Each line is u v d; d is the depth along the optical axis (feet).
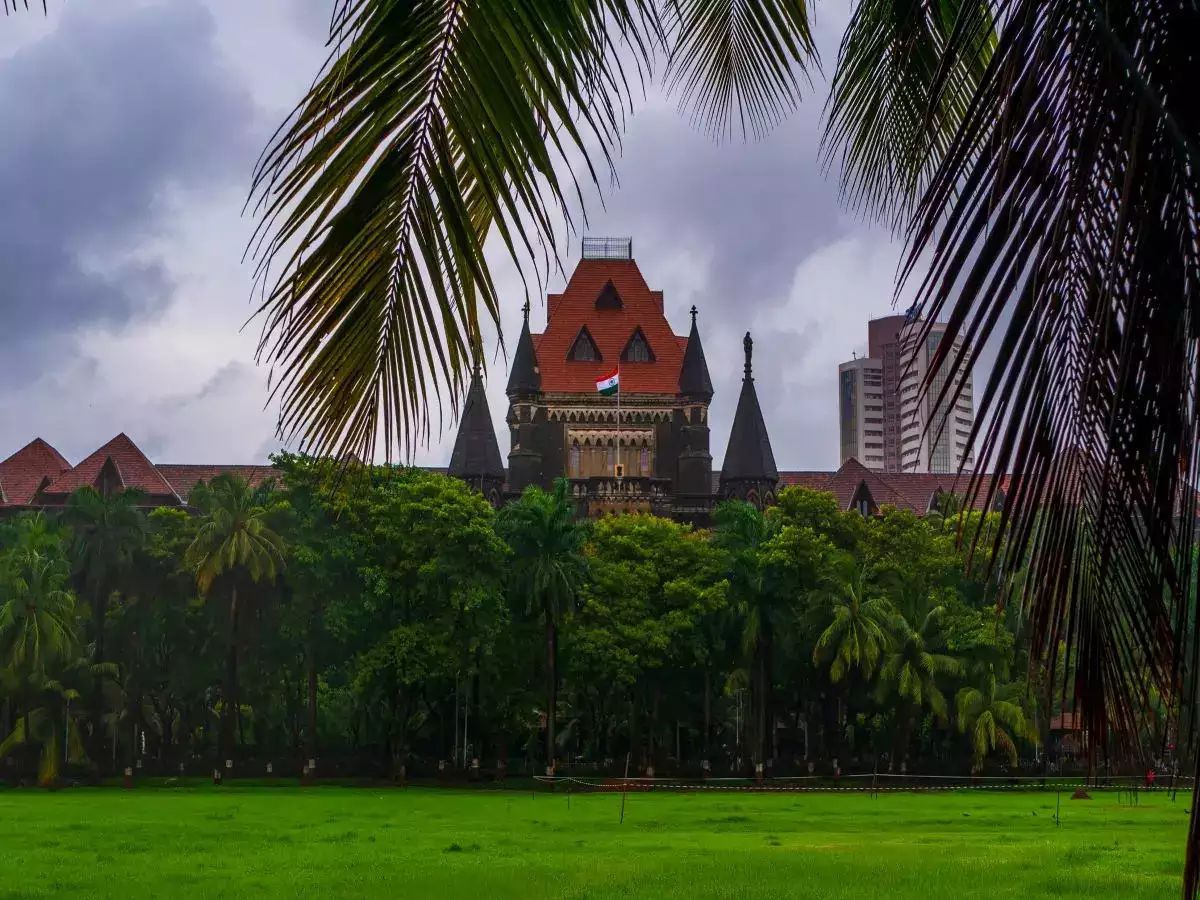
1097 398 14.08
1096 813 189.16
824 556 270.46
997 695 271.28
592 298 437.17
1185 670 13.97
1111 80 13.51
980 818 175.63
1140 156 13.41
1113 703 14.92
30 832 142.41
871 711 282.56
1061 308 13.97
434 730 320.91
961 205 14.06
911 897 92.38
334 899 91.30
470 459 428.56
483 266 13.84
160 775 273.75
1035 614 15.14
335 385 14.16
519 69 13.69
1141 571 14.35
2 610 228.43
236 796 221.05
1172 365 13.66
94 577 257.55
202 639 267.39
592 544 295.28
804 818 175.32
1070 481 14.49
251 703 294.05
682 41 26.73
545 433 425.69
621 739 336.70
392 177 13.71
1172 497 13.93
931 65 22.20
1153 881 100.68
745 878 103.14
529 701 278.26
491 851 125.80
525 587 264.72
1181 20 13.35
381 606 258.16
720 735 343.26
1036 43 13.82
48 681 234.58
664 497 419.13
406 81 13.60
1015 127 13.82
